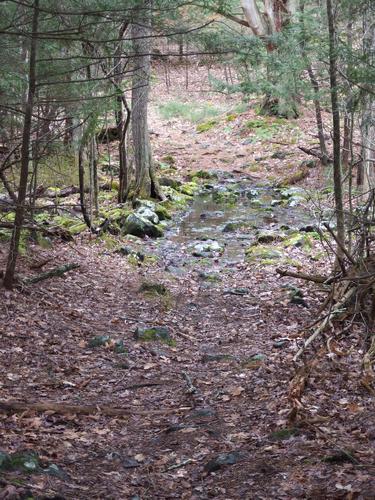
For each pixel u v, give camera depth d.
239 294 12.80
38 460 5.21
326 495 4.48
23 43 8.80
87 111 10.61
